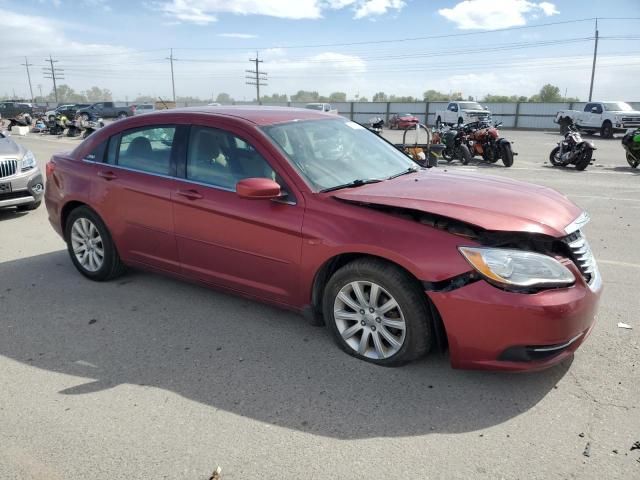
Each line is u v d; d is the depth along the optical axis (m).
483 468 2.54
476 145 15.09
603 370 3.38
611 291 4.70
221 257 4.01
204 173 4.08
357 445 2.72
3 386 3.32
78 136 27.84
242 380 3.35
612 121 25.64
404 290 3.21
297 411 3.02
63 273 5.37
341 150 4.16
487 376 3.34
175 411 3.03
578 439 2.74
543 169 13.77
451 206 3.23
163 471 2.56
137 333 4.02
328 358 3.60
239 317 4.27
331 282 3.51
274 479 2.49
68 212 5.16
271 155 3.74
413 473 2.51
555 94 79.88
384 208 3.34
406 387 3.23
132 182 4.47
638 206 8.54
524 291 2.93
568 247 3.15
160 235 4.36
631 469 2.51
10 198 7.62
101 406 3.09
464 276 3.02
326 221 3.44
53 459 2.65
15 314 4.39
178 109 4.52
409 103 47.19
